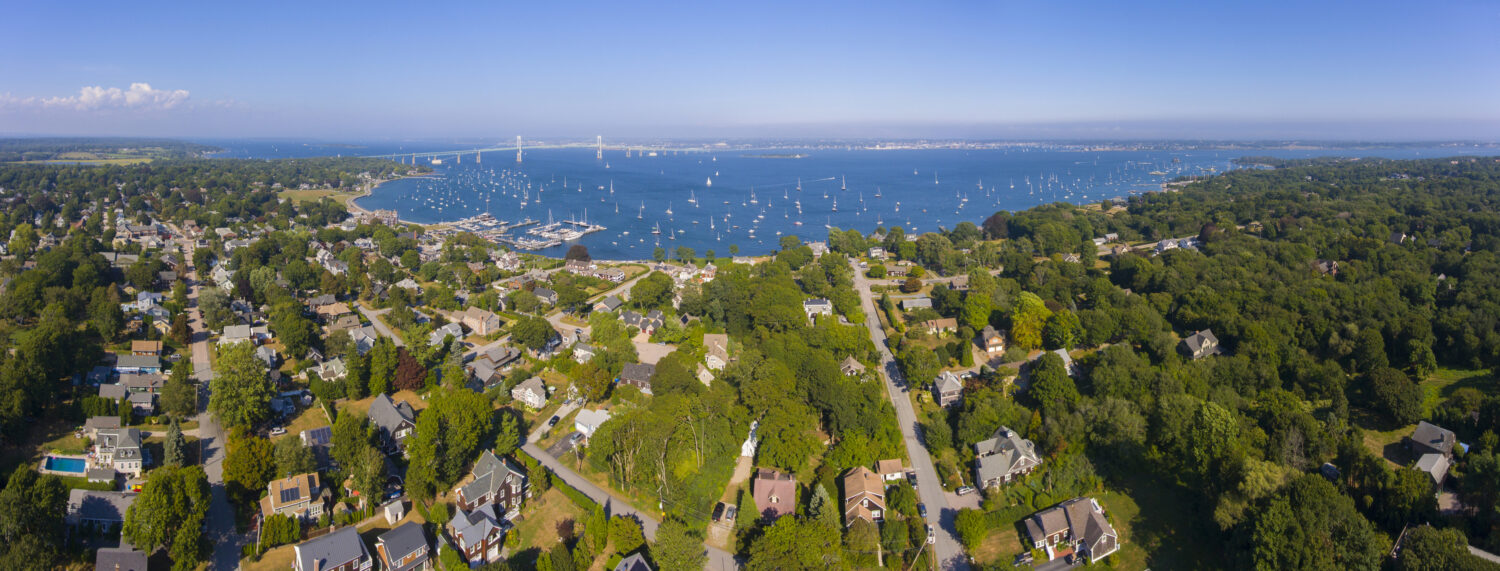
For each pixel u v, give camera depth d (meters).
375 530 117.00
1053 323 184.12
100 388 152.00
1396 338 176.62
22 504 105.56
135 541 105.69
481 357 184.25
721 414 145.00
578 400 163.38
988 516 120.88
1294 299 195.12
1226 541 112.50
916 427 153.50
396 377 164.75
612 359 175.75
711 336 197.75
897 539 113.94
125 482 127.06
